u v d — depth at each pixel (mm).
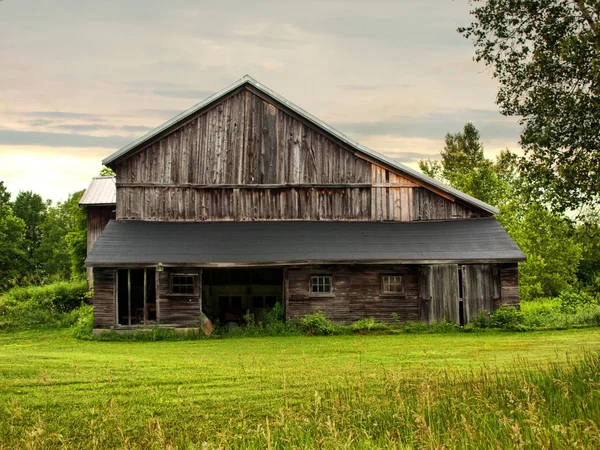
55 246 98875
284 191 32844
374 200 33062
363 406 12594
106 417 12727
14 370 17844
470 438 9617
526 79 20422
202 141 32719
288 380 16609
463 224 32781
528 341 24969
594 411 10797
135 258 28859
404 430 11023
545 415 10898
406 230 32094
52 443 11570
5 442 11414
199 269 29406
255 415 13391
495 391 12805
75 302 37688
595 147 18062
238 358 20906
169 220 32344
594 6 17875
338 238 31047
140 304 33406
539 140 18297
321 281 30094
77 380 16641
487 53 21141
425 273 30281
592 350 21328
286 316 29750
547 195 18734
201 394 15242
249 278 35562
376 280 30219
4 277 76625
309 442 10508
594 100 17750
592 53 17625
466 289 30297
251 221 32562
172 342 27000
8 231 79875
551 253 55844
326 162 33031
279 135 32969
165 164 32531
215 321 32375
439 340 25828
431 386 13125
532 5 20125
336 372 17625
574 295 37406
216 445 11000
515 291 30391
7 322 32469
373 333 28547
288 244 30391
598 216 18844
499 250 30453
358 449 10047
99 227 43125
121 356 21812
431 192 33344
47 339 28562
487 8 20922
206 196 32594
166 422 12930
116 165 32438
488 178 54125
